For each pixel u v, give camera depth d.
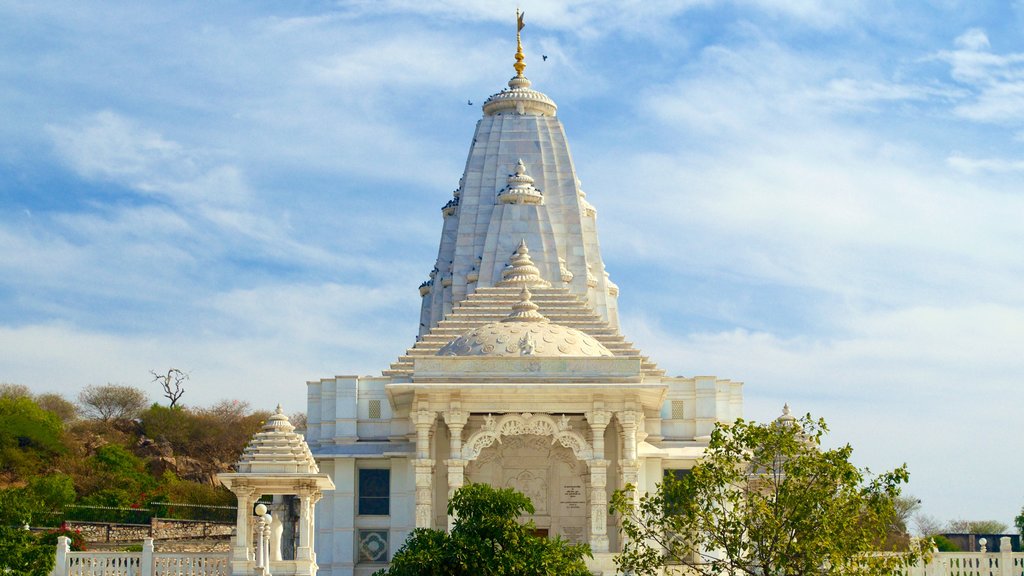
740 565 52.84
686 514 55.03
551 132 101.38
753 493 54.31
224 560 60.47
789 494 52.53
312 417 81.31
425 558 51.94
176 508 109.94
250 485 61.41
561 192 99.69
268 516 60.38
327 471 77.94
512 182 96.94
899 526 116.81
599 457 70.06
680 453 77.50
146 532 99.94
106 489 114.88
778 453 55.50
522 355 71.25
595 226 101.44
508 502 53.94
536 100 102.19
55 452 126.12
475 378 70.62
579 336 75.31
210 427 149.00
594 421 70.19
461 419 70.38
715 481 54.06
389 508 77.62
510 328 74.94
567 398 70.50
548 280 94.62
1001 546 64.12
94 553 60.59
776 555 52.16
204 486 122.94
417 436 71.88
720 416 81.44
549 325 76.44
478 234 98.06
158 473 135.75
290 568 60.88
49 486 100.56
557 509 74.56
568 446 70.25
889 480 52.25
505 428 70.19
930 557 53.47
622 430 70.94
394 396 73.88
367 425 80.06
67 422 151.62
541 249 95.19
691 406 80.75
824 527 51.47
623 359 70.81
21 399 130.12
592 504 69.62
